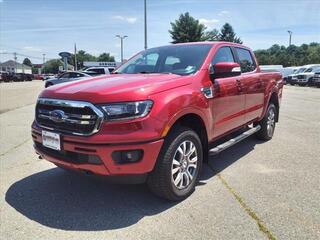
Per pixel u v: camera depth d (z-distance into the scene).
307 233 3.33
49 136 3.86
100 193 4.36
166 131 3.71
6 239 3.29
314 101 16.14
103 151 3.47
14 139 7.52
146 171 3.63
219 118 4.86
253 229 3.42
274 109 7.33
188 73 4.57
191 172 4.27
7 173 5.14
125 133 3.49
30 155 6.15
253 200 4.09
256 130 6.38
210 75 4.69
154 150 3.62
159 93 3.77
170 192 3.92
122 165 3.53
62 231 3.44
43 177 4.95
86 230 3.46
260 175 4.98
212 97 4.58
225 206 3.94
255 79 6.11
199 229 3.44
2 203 4.07
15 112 12.40
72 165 3.70
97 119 3.49
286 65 73.81
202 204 4.01
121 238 3.31
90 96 3.58
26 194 4.34
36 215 3.78
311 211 3.80
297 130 8.37
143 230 3.45
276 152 6.24
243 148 6.54
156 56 5.29
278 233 3.34
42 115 4.01
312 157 5.91
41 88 32.03
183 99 3.97
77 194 4.34
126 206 3.99
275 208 3.88
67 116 3.69
